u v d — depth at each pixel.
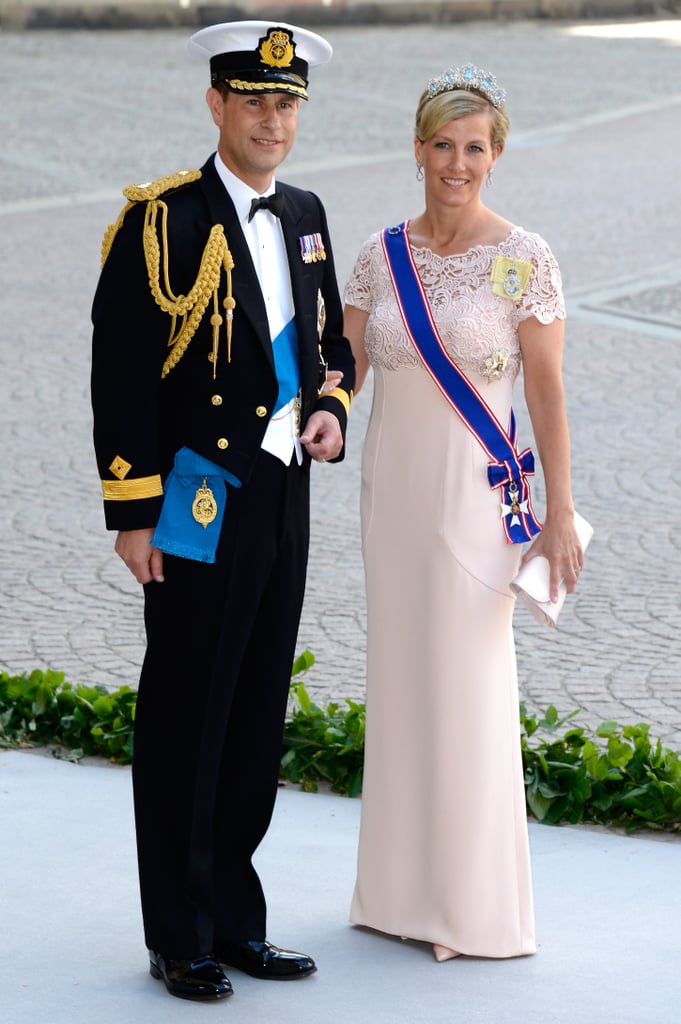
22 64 52.72
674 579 15.27
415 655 8.14
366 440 8.38
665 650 13.47
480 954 8.07
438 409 8.03
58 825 9.77
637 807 10.09
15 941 8.22
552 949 8.22
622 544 16.30
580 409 21.61
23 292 28.47
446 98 7.82
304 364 7.70
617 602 14.67
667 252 30.94
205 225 7.40
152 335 7.33
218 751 7.69
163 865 7.67
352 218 33.62
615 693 12.51
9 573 15.50
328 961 8.06
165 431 7.53
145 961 8.04
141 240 7.33
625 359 24.30
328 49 7.68
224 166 7.57
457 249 8.02
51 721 11.52
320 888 8.97
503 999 7.65
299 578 7.88
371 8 62.53
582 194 36.47
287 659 7.92
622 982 7.83
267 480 7.55
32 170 39.31
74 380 23.20
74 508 17.66
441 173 7.92
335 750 10.73
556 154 41.75
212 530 7.45
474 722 8.04
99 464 7.45
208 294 7.31
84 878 9.00
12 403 21.97
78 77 50.84
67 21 59.09
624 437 20.27
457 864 8.06
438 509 8.02
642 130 44.94
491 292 7.92
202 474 7.43
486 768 8.06
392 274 8.09
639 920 8.57
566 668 13.09
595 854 9.56
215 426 7.43
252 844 8.02
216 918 7.93
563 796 10.27
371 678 8.31
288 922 8.52
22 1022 7.39
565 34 62.38
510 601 8.16
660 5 67.00
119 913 8.57
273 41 7.37
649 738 11.55
